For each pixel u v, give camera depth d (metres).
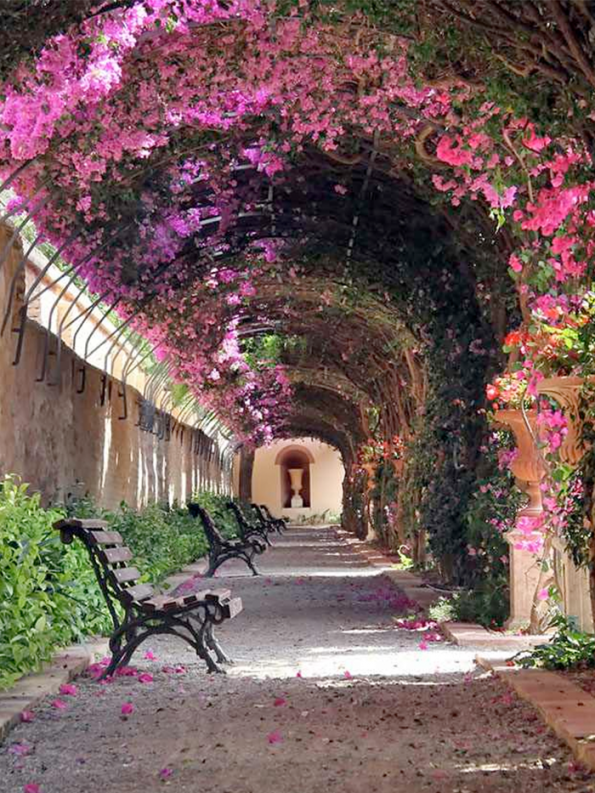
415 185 11.72
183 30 8.80
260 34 8.92
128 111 9.62
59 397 13.83
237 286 17.20
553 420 7.94
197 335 18.33
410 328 16.17
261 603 14.18
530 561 10.07
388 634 10.56
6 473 11.23
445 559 14.91
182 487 29.12
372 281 15.34
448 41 6.95
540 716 5.99
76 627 8.92
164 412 24.38
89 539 7.95
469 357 13.39
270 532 38.94
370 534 32.03
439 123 9.18
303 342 25.14
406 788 4.61
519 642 9.38
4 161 9.94
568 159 7.07
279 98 9.66
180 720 6.21
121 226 12.49
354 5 7.02
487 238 11.67
